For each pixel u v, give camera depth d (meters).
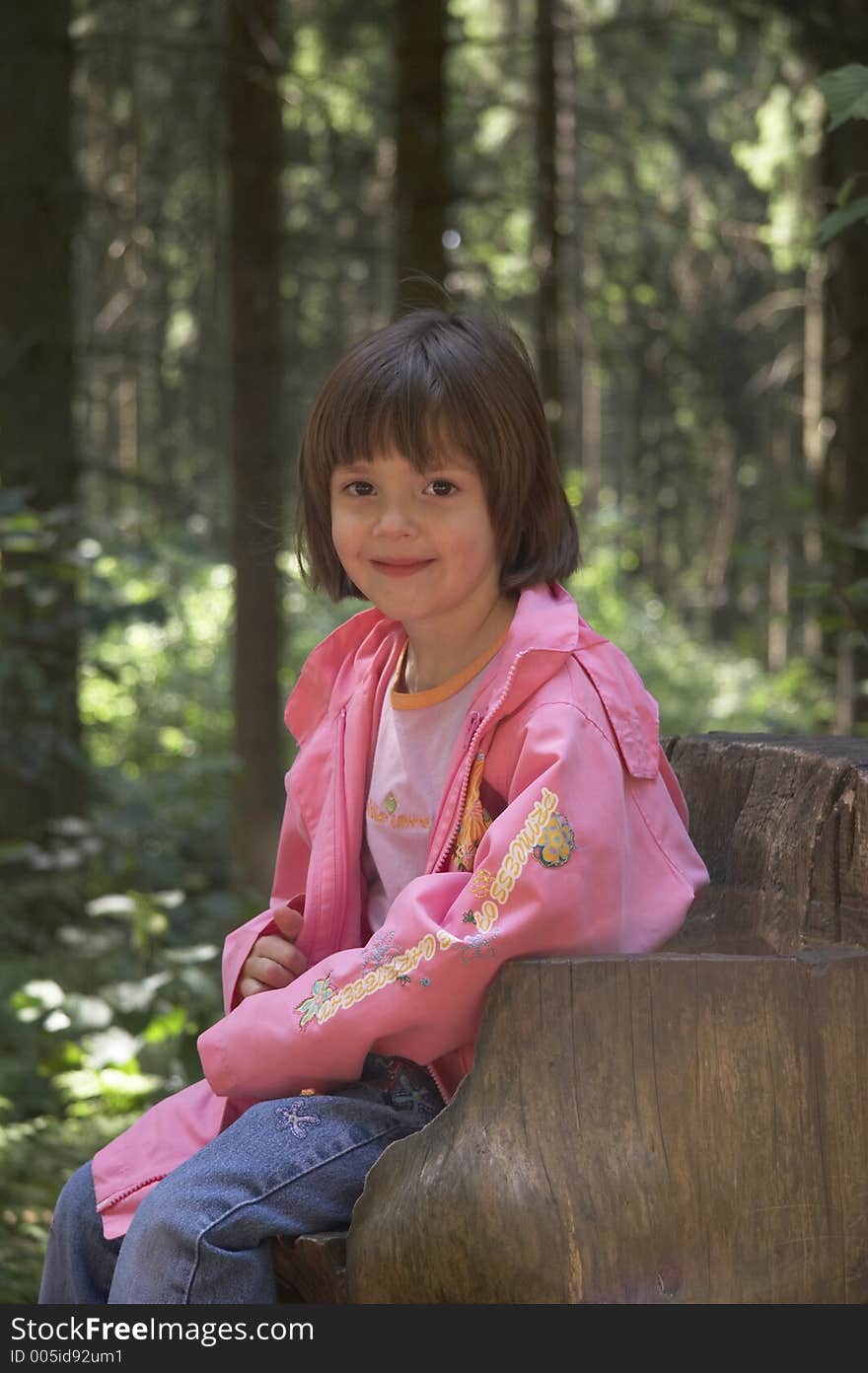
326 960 1.86
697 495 21.19
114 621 5.10
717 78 15.74
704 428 17.95
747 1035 1.68
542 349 8.57
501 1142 1.65
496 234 10.34
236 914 4.50
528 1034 1.67
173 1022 3.66
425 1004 1.76
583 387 21.39
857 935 1.95
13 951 5.73
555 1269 1.62
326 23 9.04
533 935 1.74
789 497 4.54
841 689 6.32
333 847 2.07
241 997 2.06
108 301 11.01
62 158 7.11
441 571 1.92
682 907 1.89
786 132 11.54
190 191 9.51
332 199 10.12
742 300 16.61
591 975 1.67
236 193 8.18
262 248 8.20
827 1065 1.70
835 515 7.50
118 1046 3.60
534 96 10.11
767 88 10.49
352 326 11.70
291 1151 1.83
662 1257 1.63
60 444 7.11
